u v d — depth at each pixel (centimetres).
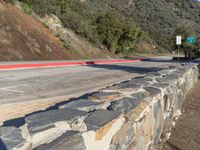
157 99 578
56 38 3269
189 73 1321
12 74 1415
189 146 620
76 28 4094
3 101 724
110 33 5053
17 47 2375
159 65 2962
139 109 449
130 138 395
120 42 5575
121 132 371
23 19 2792
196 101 1099
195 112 930
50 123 329
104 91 561
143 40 8162
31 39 2659
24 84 1073
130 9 11238
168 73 1021
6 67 1727
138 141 436
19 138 295
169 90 718
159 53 8300
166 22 11169
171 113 752
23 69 1744
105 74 1647
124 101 459
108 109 422
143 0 12475
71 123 339
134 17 10638
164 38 9831
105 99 484
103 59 3697
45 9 3566
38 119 344
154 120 548
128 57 5259
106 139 336
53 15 3812
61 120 340
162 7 12875
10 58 2178
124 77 1523
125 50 5812
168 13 12431
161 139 637
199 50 4972
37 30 2919
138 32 6675
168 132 700
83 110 405
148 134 502
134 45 6325
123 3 11569
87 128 323
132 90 572
